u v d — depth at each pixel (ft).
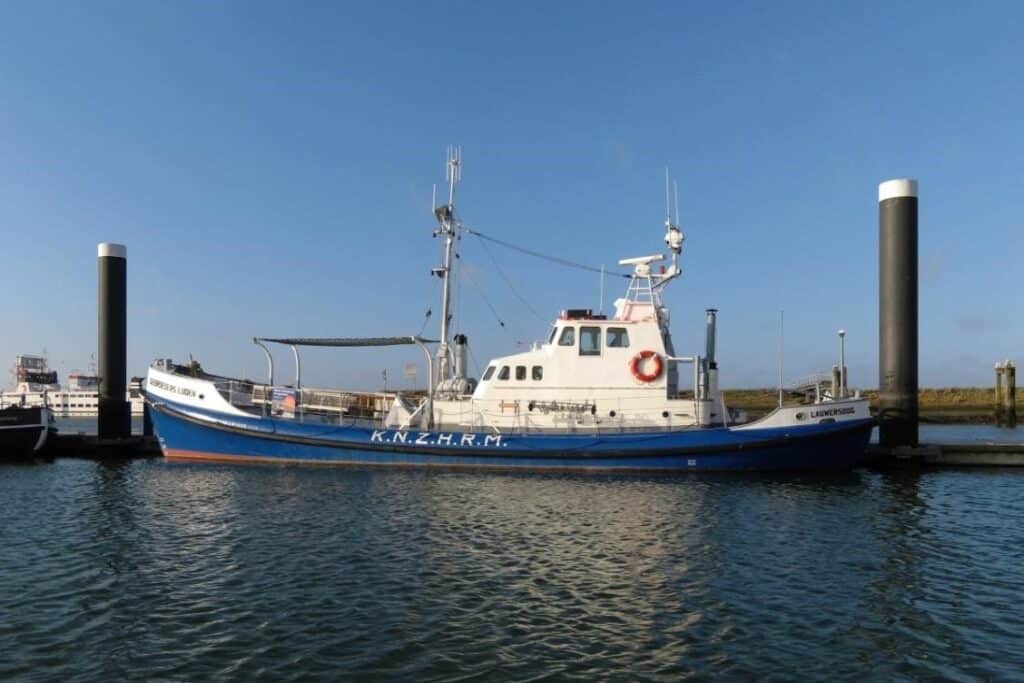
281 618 32.55
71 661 28.02
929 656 28.86
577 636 30.58
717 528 50.52
